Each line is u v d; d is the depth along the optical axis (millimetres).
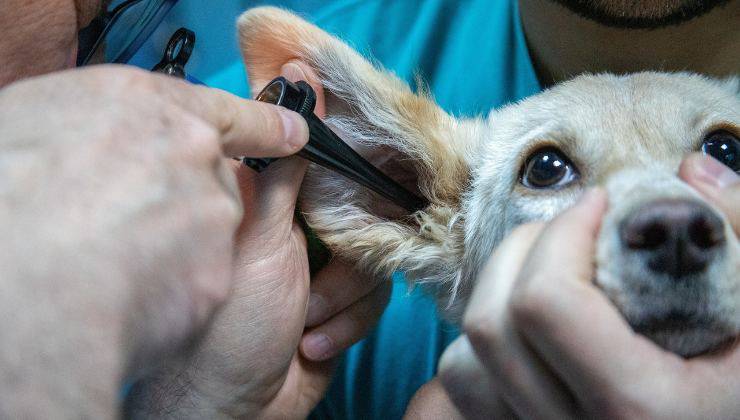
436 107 351
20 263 148
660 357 195
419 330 394
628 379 194
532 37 426
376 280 322
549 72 440
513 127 331
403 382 391
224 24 483
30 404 142
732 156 294
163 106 186
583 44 386
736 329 212
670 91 302
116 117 176
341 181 311
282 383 309
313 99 259
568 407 214
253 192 270
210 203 180
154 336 167
